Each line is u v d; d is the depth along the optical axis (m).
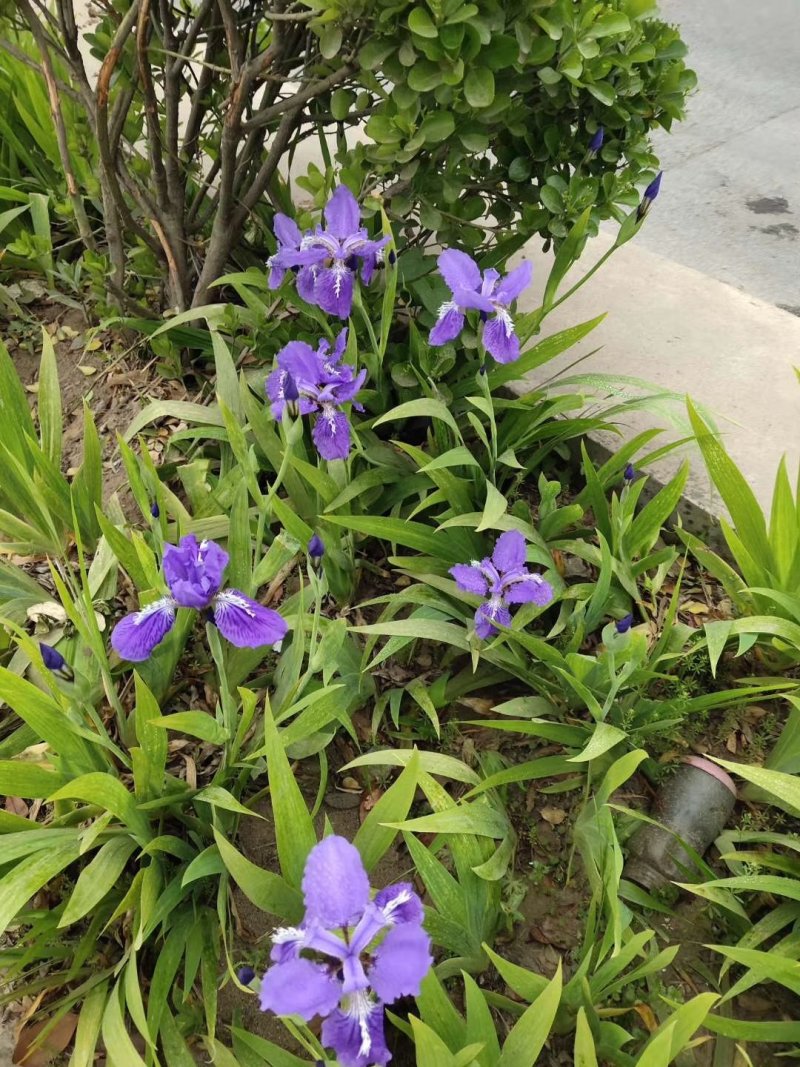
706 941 0.55
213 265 0.85
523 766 0.56
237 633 0.46
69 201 0.90
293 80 0.77
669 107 0.76
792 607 0.58
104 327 0.92
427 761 0.55
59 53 0.77
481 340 0.65
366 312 0.72
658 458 0.73
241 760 0.56
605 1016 0.50
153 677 0.60
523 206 0.77
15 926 0.55
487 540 0.71
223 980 0.49
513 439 0.75
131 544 0.60
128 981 0.45
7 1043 0.51
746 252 1.12
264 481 0.77
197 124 0.84
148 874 0.49
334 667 0.57
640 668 0.59
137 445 0.82
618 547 0.66
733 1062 0.50
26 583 0.67
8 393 0.69
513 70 0.68
